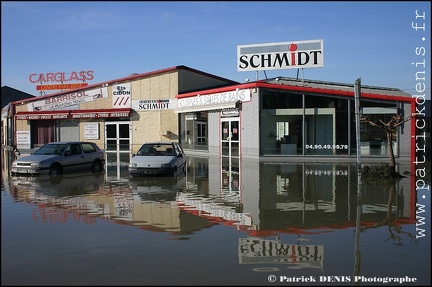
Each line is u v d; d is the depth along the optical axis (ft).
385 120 66.80
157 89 92.07
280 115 68.59
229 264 19.33
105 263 19.33
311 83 79.82
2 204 32.94
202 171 55.67
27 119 101.86
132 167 48.06
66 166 52.95
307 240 23.22
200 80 96.94
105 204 33.04
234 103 71.82
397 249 21.57
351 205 32.60
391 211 30.48
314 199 35.17
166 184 44.04
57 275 17.89
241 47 78.79
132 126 94.38
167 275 17.94
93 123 97.96
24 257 20.12
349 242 22.84
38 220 27.53
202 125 83.05
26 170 50.01
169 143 53.11
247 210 30.96
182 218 28.27
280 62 77.15
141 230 25.09
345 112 67.36
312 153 67.97
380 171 45.96
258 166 60.64
